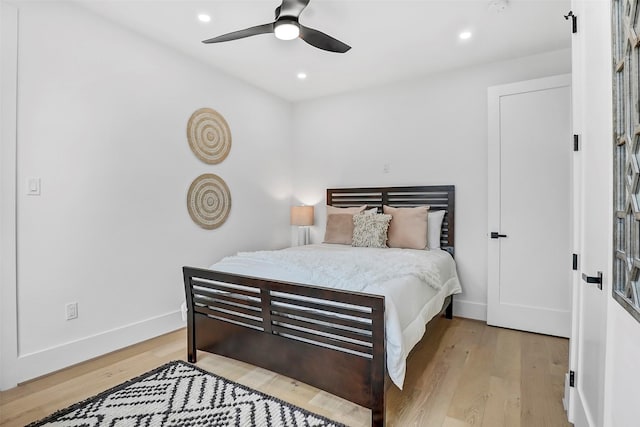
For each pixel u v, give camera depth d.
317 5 2.31
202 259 3.31
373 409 1.61
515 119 2.99
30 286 2.12
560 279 2.81
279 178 4.38
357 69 3.44
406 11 2.39
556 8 2.35
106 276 2.52
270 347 1.97
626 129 0.87
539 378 2.12
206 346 2.27
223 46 2.97
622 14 0.92
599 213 1.23
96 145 2.46
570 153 2.77
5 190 2.01
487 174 3.25
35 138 2.14
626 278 0.91
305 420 1.69
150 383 2.04
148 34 2.75
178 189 3.07
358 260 2.43
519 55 3.09
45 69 2.19
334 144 4.27
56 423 1.66
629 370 0.88
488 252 3.12
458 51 3.02
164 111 2.94
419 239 3.26
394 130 3.82
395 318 1.64
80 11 2.36
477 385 2.04
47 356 2.19
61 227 2.27
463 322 3.23
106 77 2.52
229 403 1.82
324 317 1.76
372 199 3.95
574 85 1.60
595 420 1.25
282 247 4.43
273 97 4.25
